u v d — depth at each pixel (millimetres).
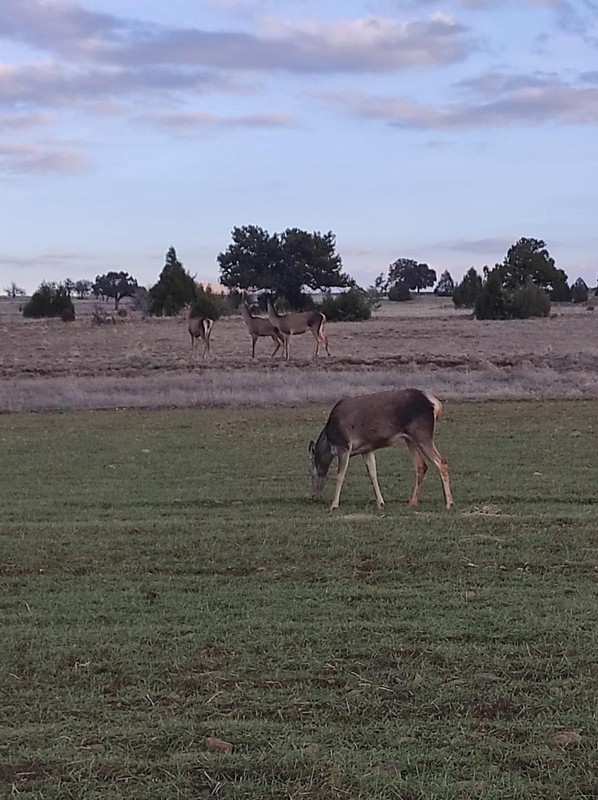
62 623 8797
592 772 5684
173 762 5871
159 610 9117
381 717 6527
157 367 37969
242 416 26859
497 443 21531
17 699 6988
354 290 78375
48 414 28078
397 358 39375
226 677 7301
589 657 7535
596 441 21656
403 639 8047
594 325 66500
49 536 12398
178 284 79812
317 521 13141
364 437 14836
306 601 9273
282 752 5984
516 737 6176
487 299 78250
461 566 10500
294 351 46312
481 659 7539
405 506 14930
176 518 13969
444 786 5551
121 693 7055
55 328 63594
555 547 11258
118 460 20312
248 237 104812
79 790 5586
